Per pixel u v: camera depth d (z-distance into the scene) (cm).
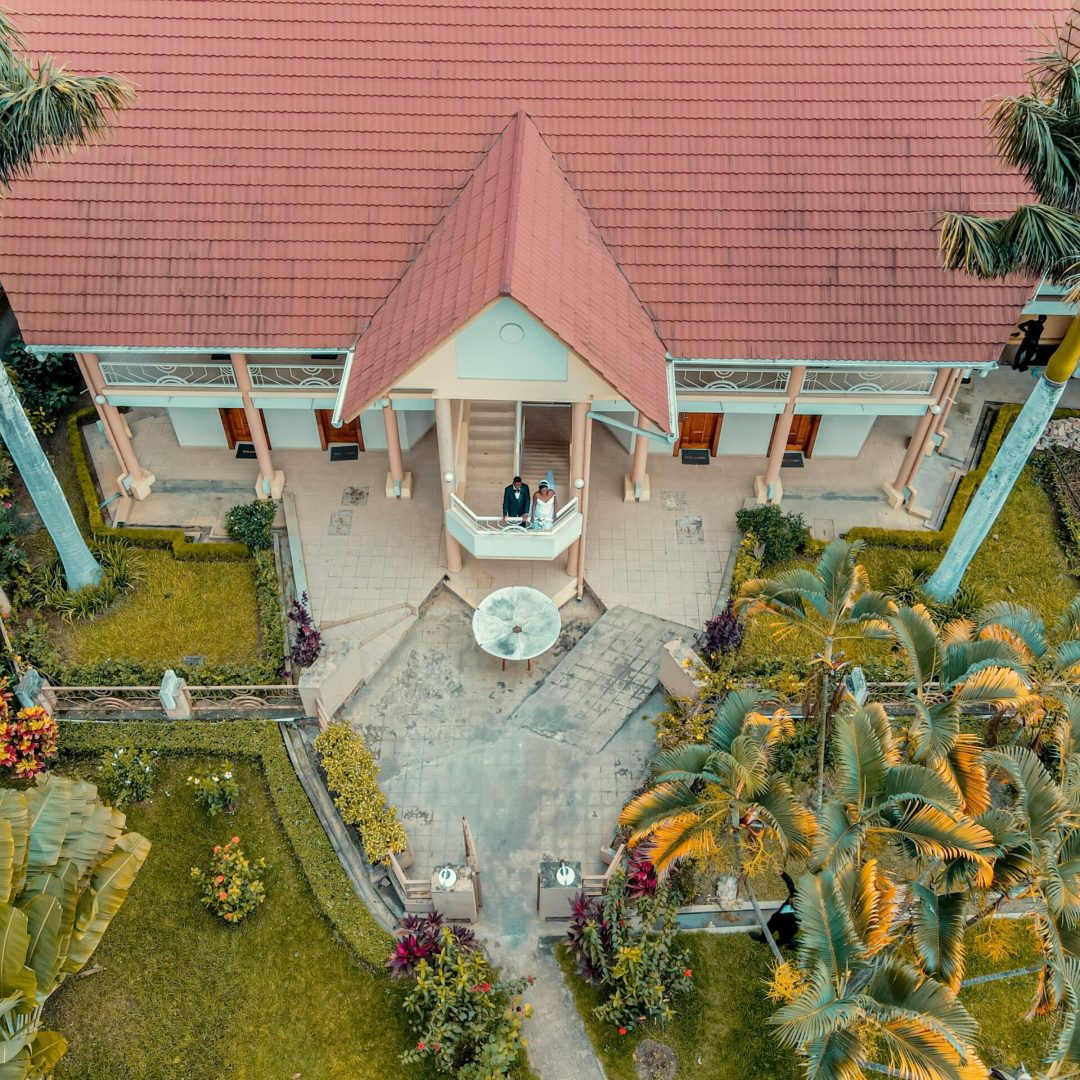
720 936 2167
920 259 2556
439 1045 1938
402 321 2348
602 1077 1997
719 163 2589
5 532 2727
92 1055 1998
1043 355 3319
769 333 2519
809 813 1858
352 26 2625
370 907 2200
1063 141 1955
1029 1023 2092
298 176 2566
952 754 1944
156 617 2655
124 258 2534
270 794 2336
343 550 2802
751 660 2550
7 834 1753
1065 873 1777
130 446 2855
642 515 2898
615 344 2297
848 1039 1590
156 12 2612
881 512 2945
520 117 2556
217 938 2141
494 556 2547
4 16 2038
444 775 2402
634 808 1922
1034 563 2848
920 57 2652
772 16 2666
